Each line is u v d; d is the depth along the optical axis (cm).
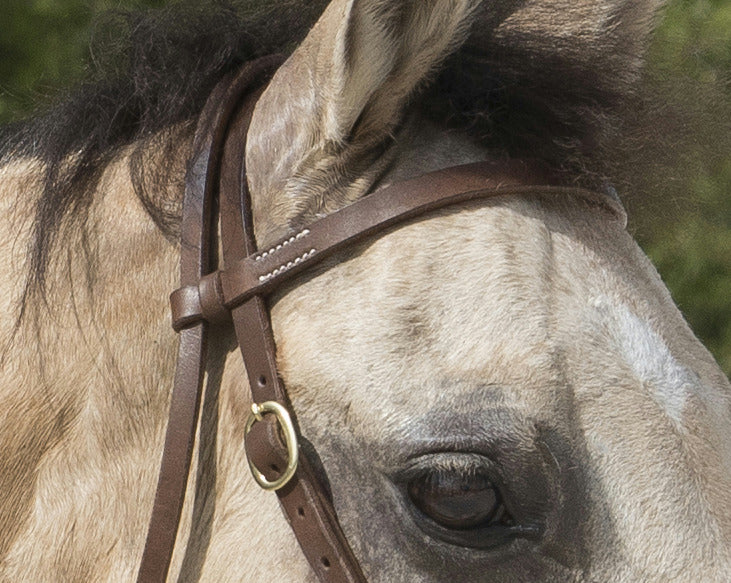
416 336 146
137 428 153
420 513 146
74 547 153
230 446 151
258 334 149
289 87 151
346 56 146
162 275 154
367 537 147
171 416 150
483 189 149
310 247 149
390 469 146
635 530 144
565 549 145
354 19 145
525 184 150
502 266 147
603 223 152
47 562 154
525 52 152
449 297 147
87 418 154
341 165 149
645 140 154
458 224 149
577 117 151
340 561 146
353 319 147
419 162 150
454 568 145
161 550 150
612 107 152
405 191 149
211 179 153
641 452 145
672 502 145
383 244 148
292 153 150
